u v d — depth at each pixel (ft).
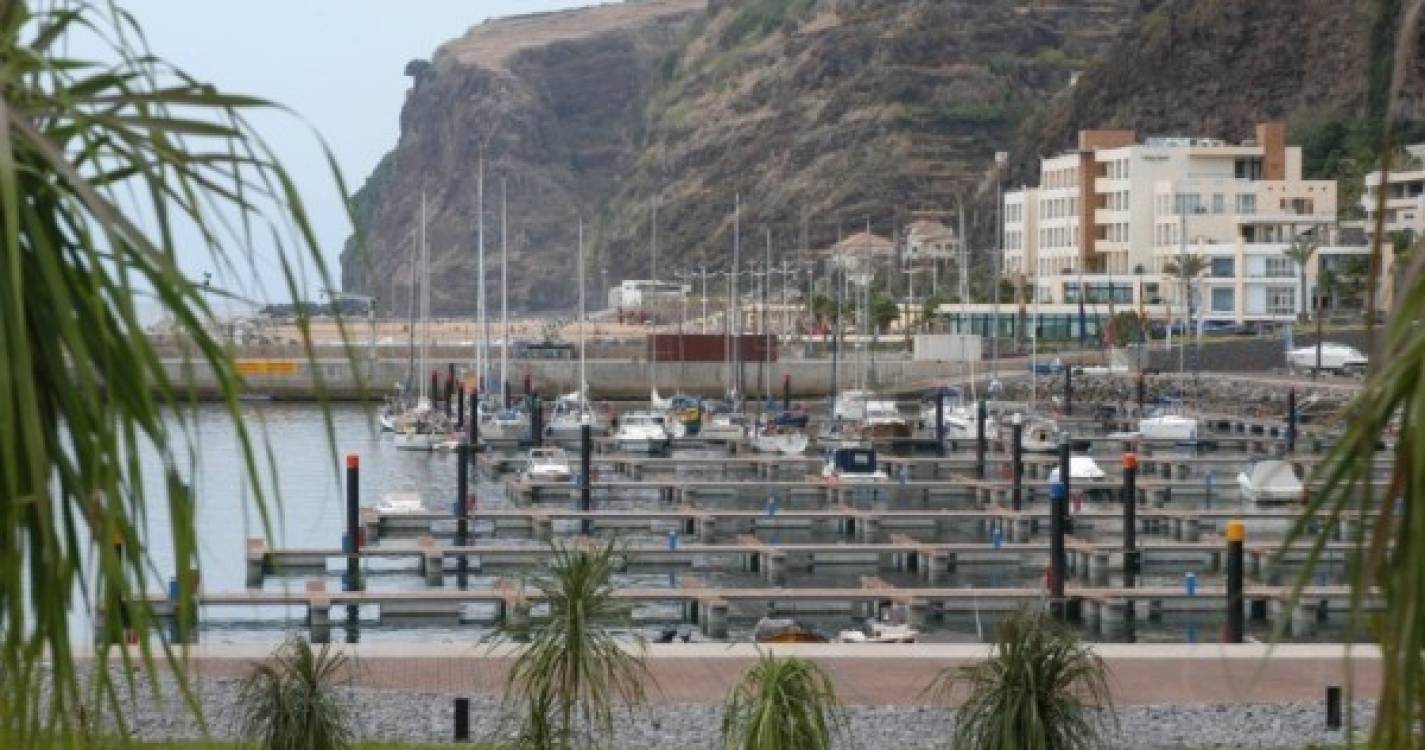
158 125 51.78
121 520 53.78
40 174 48.85
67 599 55.36
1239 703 257.34
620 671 218.79
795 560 482.69
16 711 57.41
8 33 53.42
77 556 55.67
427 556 464.24
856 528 557.74
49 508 50.03
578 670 186.39
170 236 51.52
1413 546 52.34
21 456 52.26
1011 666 175.11
